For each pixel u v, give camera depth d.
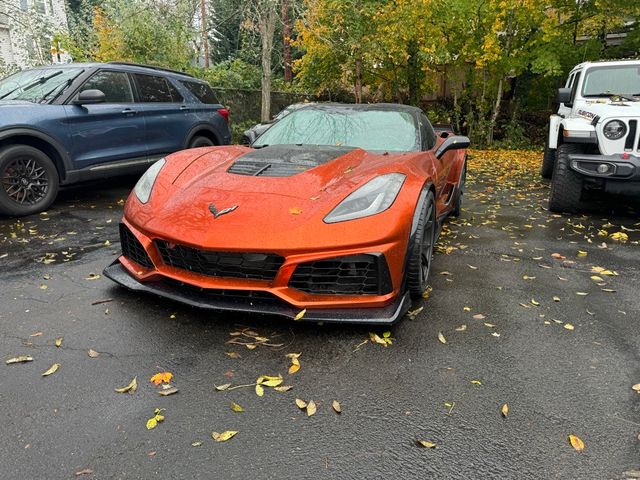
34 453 1.63
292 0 10.55
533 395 2.04
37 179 5.03
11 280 3.22
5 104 4.90
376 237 2.46
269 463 1.62
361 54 11.20
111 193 6.29
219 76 12.54
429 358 2.32
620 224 5.16
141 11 10.05
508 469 1.61
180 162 3.25
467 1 11.42
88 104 5.45
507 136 13.45
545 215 5.60
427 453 1.68
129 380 2.07
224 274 2.56
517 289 3.26
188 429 1.78
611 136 4.93
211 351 2.32
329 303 2.47
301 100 13.56
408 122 3.99
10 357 2.23
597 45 11.87
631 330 2.67
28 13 10.36
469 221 5.29
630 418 1.89
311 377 2.13
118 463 1.60
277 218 2.51
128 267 2.92
